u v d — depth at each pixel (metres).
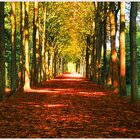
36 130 13.27
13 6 28.75
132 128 13.80
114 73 31.22
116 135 12.38
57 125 14.51
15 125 14.30
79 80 64.44
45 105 21.94
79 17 56.31
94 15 52.03
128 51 51.66
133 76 22.16
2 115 17.09
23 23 33.06
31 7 48.12
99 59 46.41
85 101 24.64
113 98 26.61
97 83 49.00
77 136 12.19
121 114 17.77
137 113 18.05
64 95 29.83
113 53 30.97
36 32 43.94
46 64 61.31
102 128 13.80
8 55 47.84
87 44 64.19
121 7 26.28
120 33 26.66
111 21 30.80
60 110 19.55
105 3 38.69
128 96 26.95
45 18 54.03
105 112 18.64
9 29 43.78
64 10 57.66
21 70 32.59
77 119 16.25
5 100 23.86
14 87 28.92
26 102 23.47
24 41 36.06
